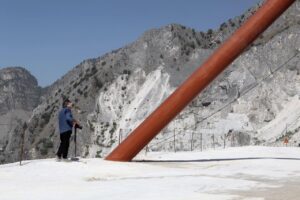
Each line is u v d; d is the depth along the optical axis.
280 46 130.75
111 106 148.12
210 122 114.31
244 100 119.38
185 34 167.00
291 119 107.88
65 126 20.98
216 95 124.31
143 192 13.97
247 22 23.45
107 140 136.75
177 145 102.50
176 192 13.93
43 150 151.00
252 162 22.81
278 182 16.16
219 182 15.91
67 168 19.38
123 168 20.06
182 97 23.20
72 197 13.41
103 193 13.96
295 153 27.84
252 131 110.06
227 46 23.25
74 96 167.00
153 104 141.50
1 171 19.02
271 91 118.88
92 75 173.25
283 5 23.19
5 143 150.50
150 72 153.00
